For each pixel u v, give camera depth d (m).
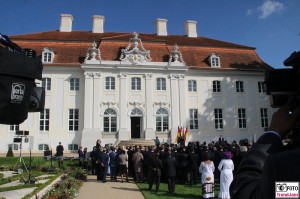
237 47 42.62
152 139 34.66
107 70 36.53
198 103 38.47
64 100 36.34
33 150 34.72
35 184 15.12
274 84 1.48
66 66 36.69
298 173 1.08
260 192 1.23
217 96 39.00
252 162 1.41
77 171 19.98
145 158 18.44
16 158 27.47
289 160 1.12
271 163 1.16
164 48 39.41
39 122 35.62
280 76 1.46
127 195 13.65
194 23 48.16
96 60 36.25
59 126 35.81
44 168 22.25
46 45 38.62
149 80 36.97
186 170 17.19
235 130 38.53
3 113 3.36
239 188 1.38
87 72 36.09
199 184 16.92
